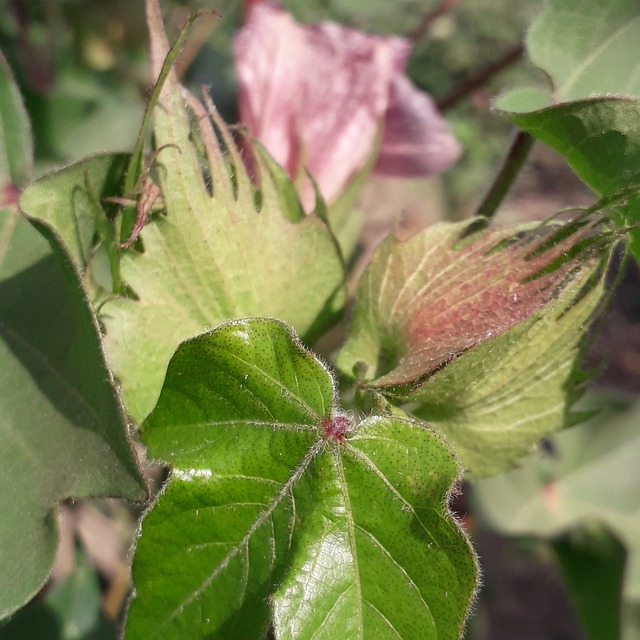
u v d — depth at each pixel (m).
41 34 0.25
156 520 0.08
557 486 0.22
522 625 0.47
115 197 0.10
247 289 0.11
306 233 0.11
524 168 0.16
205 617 0.08
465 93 0.25
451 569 0.08
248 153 0.12
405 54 0.17
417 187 0.55
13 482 0.10
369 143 0.15
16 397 0.10
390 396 0.10
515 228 0.11
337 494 0.08
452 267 0.11
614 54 0.14
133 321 0.10
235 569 0.08
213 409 0.08
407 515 0.08
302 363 0.08
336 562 0.08
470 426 0.10
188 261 0.10
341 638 0.08
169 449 0.08
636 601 0.22
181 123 0.10
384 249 0.11
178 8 0.22
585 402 0.23
